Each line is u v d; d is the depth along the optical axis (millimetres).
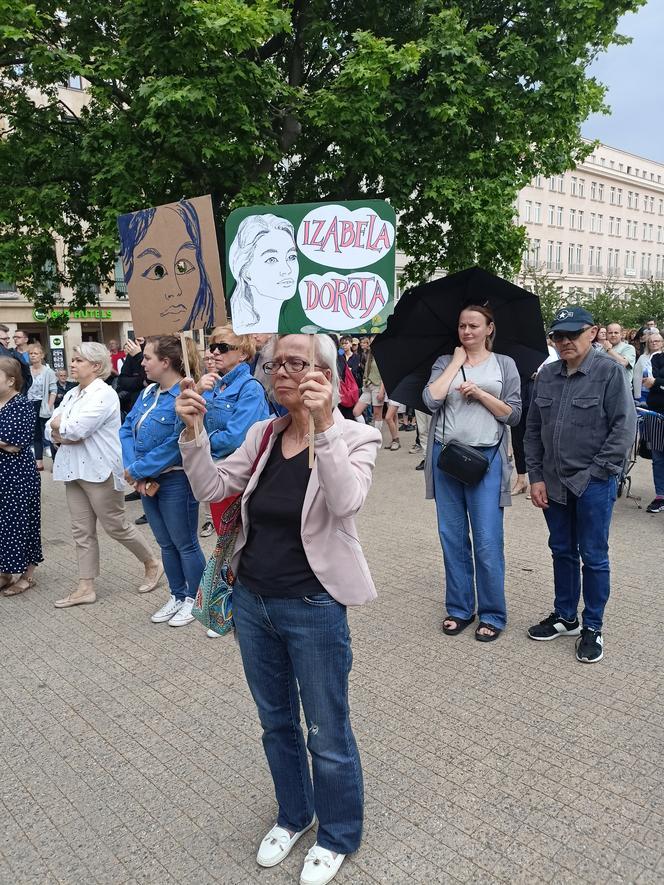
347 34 9859
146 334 2121
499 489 3799
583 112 10688
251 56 8977
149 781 2652
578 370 3482
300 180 10688
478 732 2873
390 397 4160
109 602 4562
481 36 8820
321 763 2080
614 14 10031
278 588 1966
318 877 2078
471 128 9273
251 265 2010
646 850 2182
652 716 2949
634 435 3393
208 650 3779
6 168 9078
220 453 4062
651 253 65438
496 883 2080
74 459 4336
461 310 4012
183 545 4059
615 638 3719
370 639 3822
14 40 8008
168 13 7359
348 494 1809
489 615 3818
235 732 2965
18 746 2922
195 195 8945
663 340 7523
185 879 2164
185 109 7562
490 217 9531
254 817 2434
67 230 9391
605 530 3455
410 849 2229
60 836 2373
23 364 8281
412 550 5504
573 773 2580
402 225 10680
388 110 9242
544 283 32906
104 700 3277
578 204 56594
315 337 1980
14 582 4840
